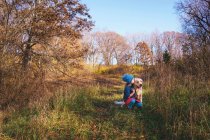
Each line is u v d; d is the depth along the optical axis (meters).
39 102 5.67
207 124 3.86
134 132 4.26
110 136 4.17
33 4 9.67
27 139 4.16
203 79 5.68
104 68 27.39
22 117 5.07
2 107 6.01
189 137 3.79
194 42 6.55
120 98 6.50
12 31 8.16
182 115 4.34
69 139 4.16
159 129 4.27
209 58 5.88
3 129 4.52
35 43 9.92
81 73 13.76
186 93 5.28
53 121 4.72
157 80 6.20
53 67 9.83
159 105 4.91
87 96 6.59
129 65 26.30
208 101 4.70
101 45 39.78
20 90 6.32
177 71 6.21
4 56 7.05
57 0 10.19
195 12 24.88
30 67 8.34
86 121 4.79
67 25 10.49
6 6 8.65
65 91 6.48
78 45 11.09
